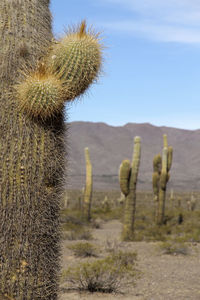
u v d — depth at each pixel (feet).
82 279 24.61
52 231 10.93
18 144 10.25
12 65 10.47
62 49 10.71
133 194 53.21
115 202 161.27
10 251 10.03
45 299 10.59
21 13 10.93
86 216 78.79
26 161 10.27
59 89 10.39
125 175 52.26
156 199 73.87
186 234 56.70
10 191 10.08
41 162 10.47
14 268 10.07
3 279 9.95
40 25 11.21
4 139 10.14
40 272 10.50
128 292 24.08
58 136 10.93
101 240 51.44
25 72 10.53
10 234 10.03
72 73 10.64
